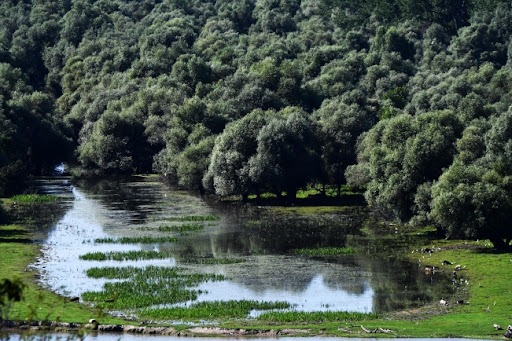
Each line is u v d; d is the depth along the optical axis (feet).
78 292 574.97
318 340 461.37
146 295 564.71
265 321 505.66
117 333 474.08
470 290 583.58
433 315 517.14
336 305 546.67
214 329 480.23
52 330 468.34
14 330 457.68
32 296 549.95
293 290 588.09
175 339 464.24
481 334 467.11
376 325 489.67
